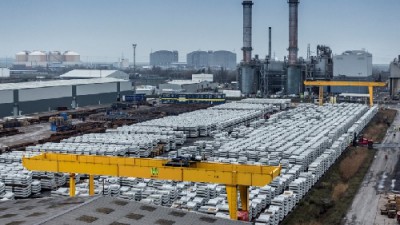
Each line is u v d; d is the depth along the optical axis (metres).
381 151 67.25
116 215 23.25
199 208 36.38
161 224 22.77
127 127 73.25
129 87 134.12
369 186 48.78
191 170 32.81
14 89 96.06
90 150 53.44
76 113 98.31
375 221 38.59
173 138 64.38
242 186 32.66
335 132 70.62
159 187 40.38
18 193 40.50
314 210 41.16
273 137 66.56
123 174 34.50
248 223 24.45
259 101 120.62
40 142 65.75
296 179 45.28
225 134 72.50
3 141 68.75
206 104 122.00
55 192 40.41
